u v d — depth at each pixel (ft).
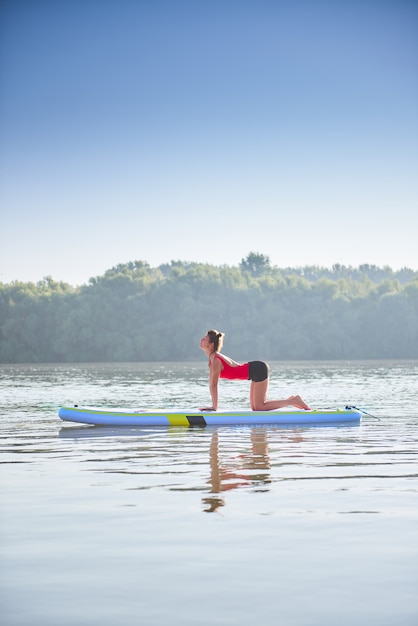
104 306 356.38
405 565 16.98
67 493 25.13
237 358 364.17
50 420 54.49
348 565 17.02
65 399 79.30
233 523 20.74
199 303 362.74
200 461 32.73
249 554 17.88
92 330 354.54
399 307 365.40
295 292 376.27
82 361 355.77
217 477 28.27
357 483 26.76
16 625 13.89
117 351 353.10
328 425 49.42
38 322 356.79
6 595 15.34
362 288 418.92
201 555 17.83
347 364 269.03
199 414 49.78
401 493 24.79
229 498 24.09
